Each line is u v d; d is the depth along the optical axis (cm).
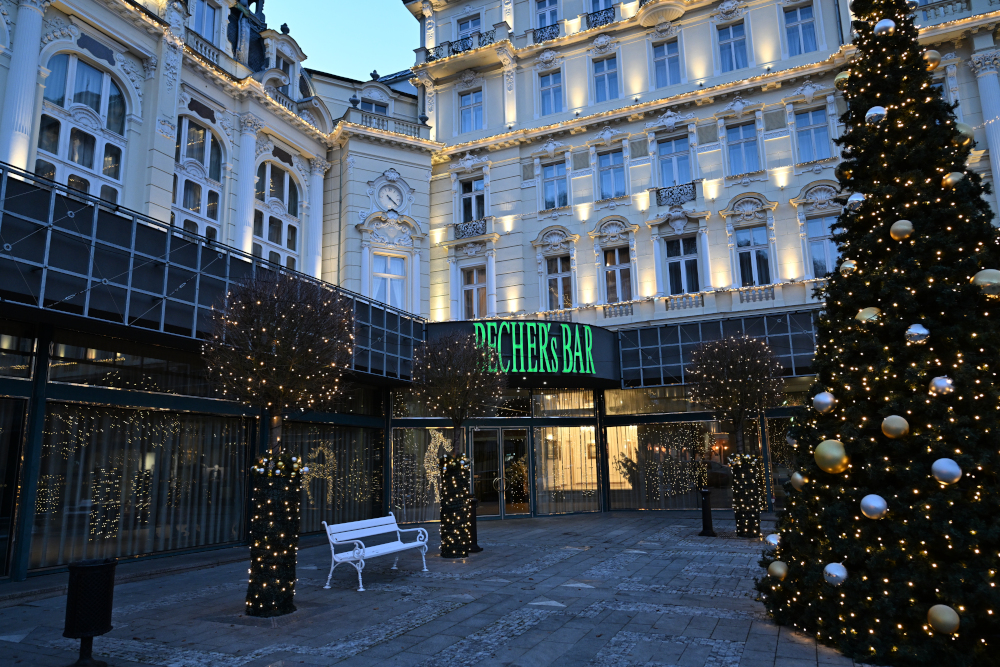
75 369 962
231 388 761
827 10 1873
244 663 536
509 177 2138
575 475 1833
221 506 1189
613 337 1828
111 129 1327
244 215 1639
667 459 1827
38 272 798
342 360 782
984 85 1638
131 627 650
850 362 577
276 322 709
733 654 540
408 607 721
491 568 959
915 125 602
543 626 638
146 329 949
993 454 494
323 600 760
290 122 1847
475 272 2153
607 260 2014
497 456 1762
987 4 1670
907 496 518
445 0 2350
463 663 533
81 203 863
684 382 1744
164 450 1100
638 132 2014
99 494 991
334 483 1495
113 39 1334
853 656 525
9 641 609
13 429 887
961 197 573
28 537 878
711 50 1980
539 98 2183
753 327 1727
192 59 1516
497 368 1253
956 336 532
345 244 1972
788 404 1705
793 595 613
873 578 520
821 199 1786
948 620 472
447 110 2280
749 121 1912
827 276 645
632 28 2075
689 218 1906
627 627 629
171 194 1412
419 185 2138
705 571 908
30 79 1149
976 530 482
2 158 1101
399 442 1691
